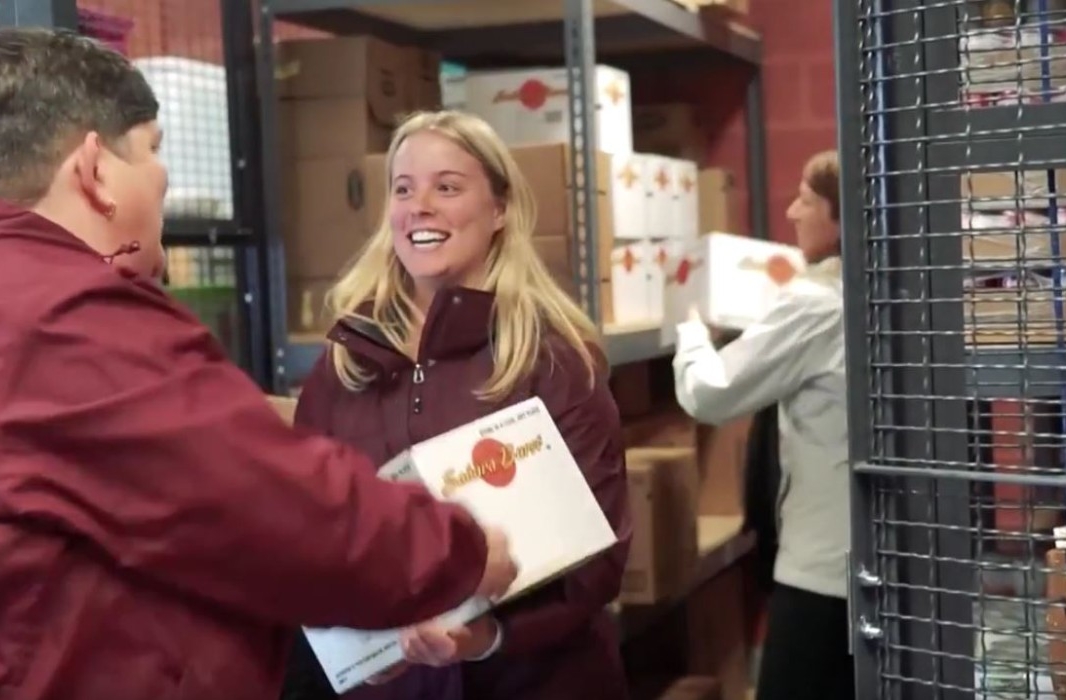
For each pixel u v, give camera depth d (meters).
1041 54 1.25
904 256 1.25
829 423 2.50
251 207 2.64
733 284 2.97
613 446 1.75
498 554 1.30
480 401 1.72
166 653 1.07
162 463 1.04
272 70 2.66
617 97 2.88
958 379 1.25
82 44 1.20
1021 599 1.21
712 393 2.55
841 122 1.25
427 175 1.82
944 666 1.26
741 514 3.41
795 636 2.58
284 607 1.09
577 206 2.50
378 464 1.76
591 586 1.67
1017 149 1.20
